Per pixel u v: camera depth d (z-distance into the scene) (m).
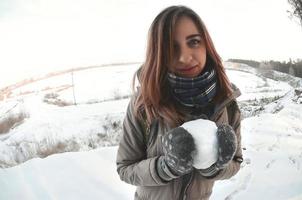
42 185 5.07
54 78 40.78
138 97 1.76
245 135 7.84
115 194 4.66
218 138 1.49
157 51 1.63
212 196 4.36
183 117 1.70
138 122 1.81
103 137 13.03
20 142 13.34
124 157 1.91
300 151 5.93
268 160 5.51
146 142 1.84
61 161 5.91
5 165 9.76
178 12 1.60
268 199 4.00
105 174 5.29
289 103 11.87
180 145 1.43
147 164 1.72
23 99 27.23
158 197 1.86
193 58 1.62
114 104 19.84
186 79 1.64
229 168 1.80
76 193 4.78
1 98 29.27
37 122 16.77
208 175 1.67
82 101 24.17
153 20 1.68
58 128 15.11
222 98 1.75
